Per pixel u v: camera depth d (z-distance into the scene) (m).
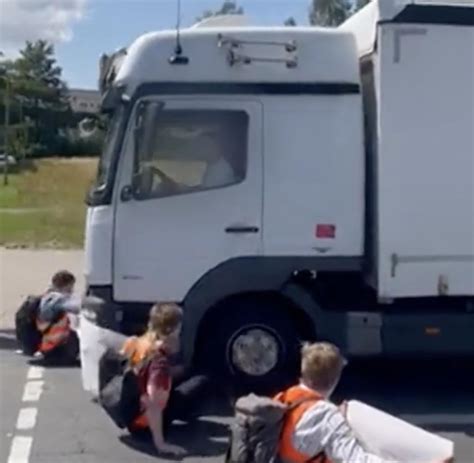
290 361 9.68
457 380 11.11
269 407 5.77
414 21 9.38
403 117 9.41
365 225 9.66
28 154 80.25
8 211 38.94
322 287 9.78
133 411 8.40
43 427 9.07
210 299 9.51
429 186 9.47
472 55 9.46
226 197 9.52
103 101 9.52
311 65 9.56
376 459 5.55
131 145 9.46
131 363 8.41
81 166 64.19
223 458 8.14
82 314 9.66
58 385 10.77
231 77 9.52
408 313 9.66
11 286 18.61
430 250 9.48
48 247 26.02
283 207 9.54
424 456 5.70
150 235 9.49
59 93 92.06
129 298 9.52
